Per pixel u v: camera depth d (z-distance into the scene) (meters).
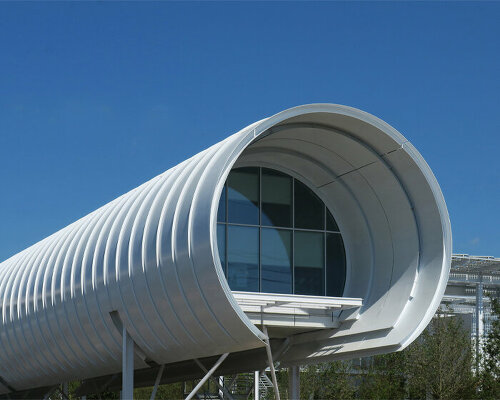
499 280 41.72
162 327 17.25
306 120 17.25
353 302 18.58
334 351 19.38
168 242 16.34
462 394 30.45
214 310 15.35
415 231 18.28
